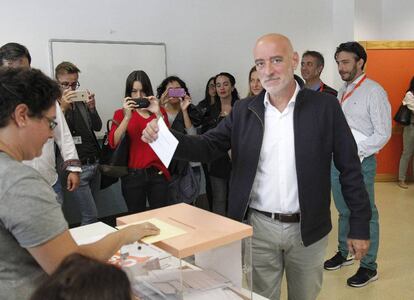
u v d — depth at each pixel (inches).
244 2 177.5
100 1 147.1
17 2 132.3
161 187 122.9
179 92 134.6
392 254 127.1
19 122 36.2
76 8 142.8
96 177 144.4
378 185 213.3
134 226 45.1
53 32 139.6
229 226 47.7
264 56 62.2
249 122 66.1
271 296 70.5
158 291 45.1
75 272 22.5
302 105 63.1
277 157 64.3
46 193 34.9
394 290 106.9
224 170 135.0
